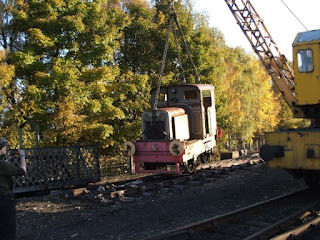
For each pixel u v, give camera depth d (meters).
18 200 8.59
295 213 6.20
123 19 14.92
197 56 17.67
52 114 12.41
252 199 8.13
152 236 5.21
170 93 12.07
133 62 17.61
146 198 8.56
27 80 12.91
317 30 8.02
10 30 13.20
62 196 8.84
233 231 5.64
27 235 6.00
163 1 19.30
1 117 11.91
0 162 4.16
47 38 12.23
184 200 8.27
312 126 8.62
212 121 12.45
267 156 7.14
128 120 15.84
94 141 13.78
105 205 7.88
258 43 12.13
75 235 5.95
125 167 14.98
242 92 28.70
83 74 12.86
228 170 12.15
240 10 12.34
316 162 6.75
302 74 7.89
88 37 13.29
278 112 37.91
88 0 14.16
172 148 9.94
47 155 10.20
